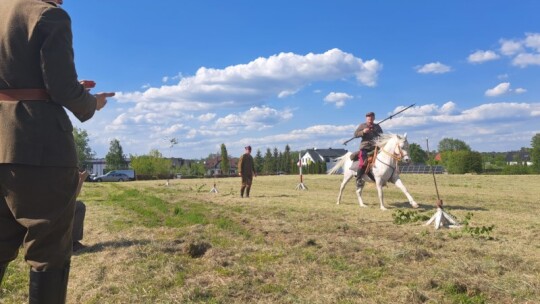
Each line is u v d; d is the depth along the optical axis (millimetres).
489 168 72500
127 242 6617
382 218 9523
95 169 101938
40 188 2154
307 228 7949
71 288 4426
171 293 4137
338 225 8156
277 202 13664
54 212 2215
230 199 15242
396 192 18953
